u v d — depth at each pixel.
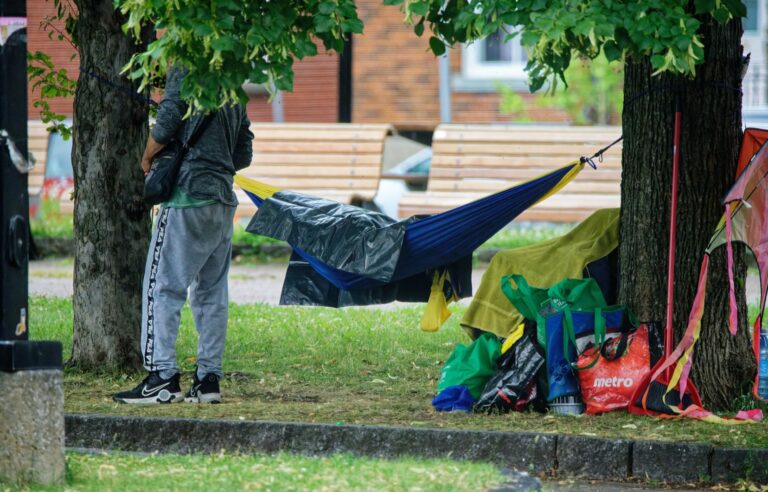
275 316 40.97
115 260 29.92
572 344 25.38
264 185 29.56
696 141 25.97
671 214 25.75
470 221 27.12
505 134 63.03
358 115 82.31
